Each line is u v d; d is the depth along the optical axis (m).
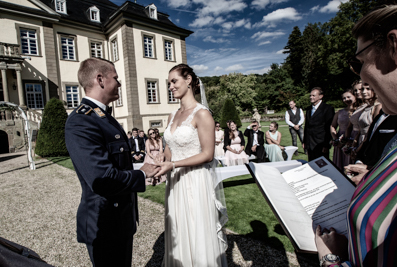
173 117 2.04
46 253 2.76
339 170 1.10
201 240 1.66
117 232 1.51
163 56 19.47
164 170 1.53
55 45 16.59
